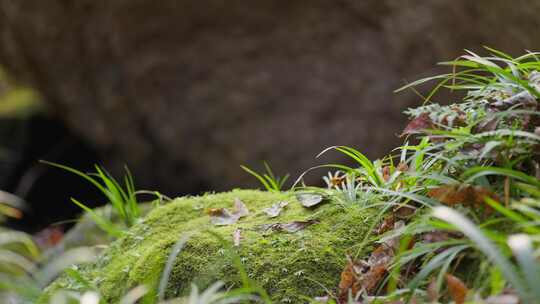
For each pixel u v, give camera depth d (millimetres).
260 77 9969
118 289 2996
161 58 10297
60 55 10906
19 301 3400
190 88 10312
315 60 9680
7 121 12039
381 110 9273
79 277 2945
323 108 9703
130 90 10641
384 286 2664
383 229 2834
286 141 9906
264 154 10047
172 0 10000
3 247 5637
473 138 2594
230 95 10148
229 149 10250
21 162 11938
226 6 9906
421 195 2758
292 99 9883
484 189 2484
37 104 12461
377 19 9078
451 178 2609
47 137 12133
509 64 2869
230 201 3377
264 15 9844
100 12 10273
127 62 10445
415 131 2834
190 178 10797
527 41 7039
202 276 2832
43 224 11156
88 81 10953
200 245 2943
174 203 3443
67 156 11914
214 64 10156
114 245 3420
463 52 7832
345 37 9469
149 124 10734
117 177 11375
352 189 3102
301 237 2920
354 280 2672
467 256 2510
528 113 2584
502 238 2166
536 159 2629
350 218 2979
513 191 2553
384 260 2686
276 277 2777
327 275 2777
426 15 8219
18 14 10727
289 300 2711
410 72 8734
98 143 11375
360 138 9484
